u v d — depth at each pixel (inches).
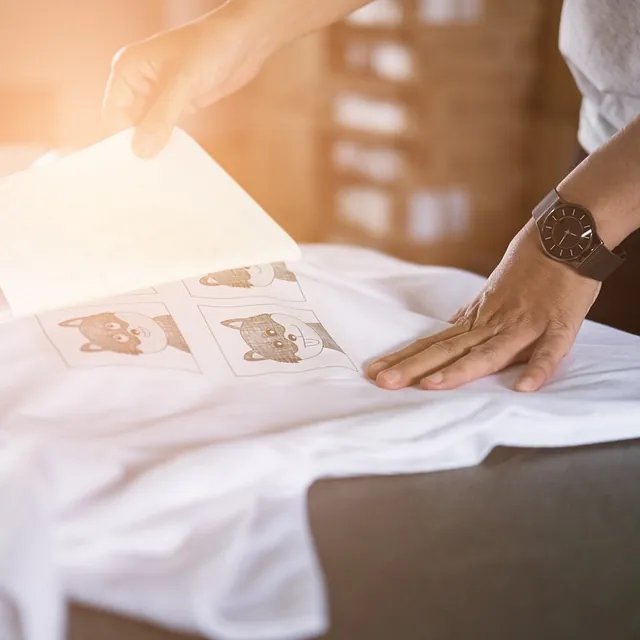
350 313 30.2
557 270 29.6
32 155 60.6
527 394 26.7
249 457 20.4
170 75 35.4
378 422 23.2
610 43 40.5
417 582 18.0
